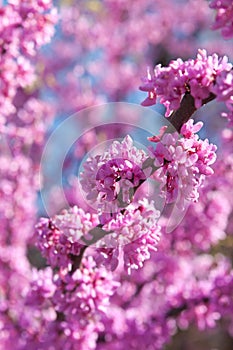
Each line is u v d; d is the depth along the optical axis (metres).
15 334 6.09
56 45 10.12
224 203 6.80
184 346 11.00
